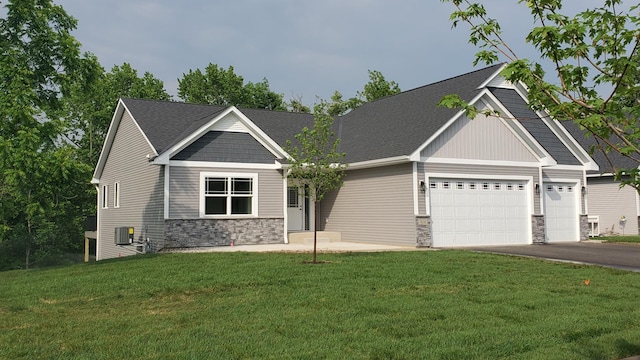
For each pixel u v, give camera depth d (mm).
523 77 5137
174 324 8711
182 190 21062
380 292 11227
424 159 21203
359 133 26188
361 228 23516
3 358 6965
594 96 5301
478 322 8859
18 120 17922
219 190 21750
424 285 12039
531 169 23812
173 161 20891
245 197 22266
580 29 4930
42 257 36031
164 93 50500
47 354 7121
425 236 20891
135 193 24250
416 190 20906
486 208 22672
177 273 13453
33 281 13375
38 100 19219
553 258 17109
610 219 30391
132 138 24891
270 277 12812
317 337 7945
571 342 7883
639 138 4902
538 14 5438
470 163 22281
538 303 10320
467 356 7109
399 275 13195
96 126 44500
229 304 10133
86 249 33094
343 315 9234
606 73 5152
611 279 13109
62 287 12039
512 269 14484
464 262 15648
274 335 8016
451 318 9125
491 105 22875
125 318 9172
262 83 53812
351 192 24234
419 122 22766
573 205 25891
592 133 5203
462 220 22078
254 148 22562
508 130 23344
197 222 21188
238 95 51062
